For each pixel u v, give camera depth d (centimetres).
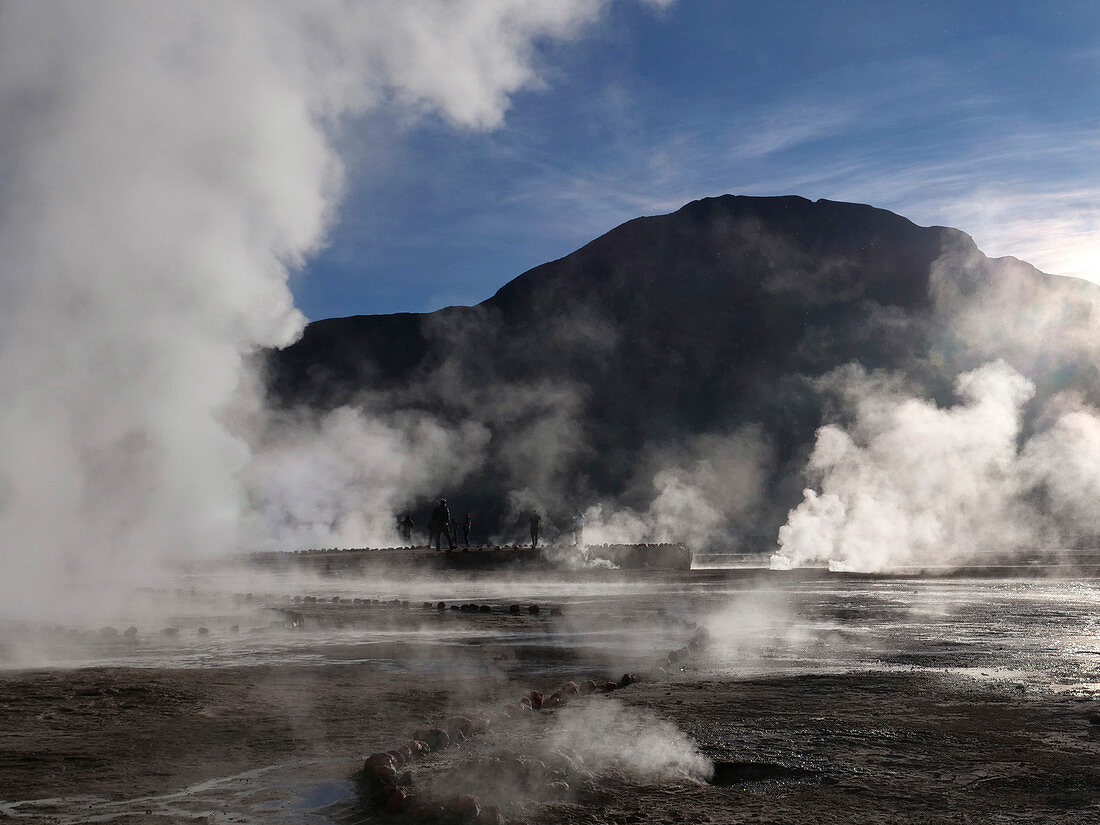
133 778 568
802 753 611
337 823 477
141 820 481
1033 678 920
